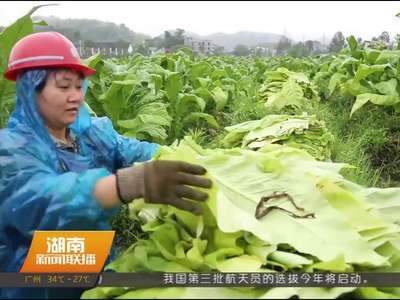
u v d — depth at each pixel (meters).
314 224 2.25
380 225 2.32
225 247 2.19
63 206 2.08
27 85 2.35
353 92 7.05
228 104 8.57
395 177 5.58
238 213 2.19
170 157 2.48
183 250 2.16
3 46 3.55
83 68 2.41
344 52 11.09
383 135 5.96
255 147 4.11
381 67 6.63
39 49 2.33
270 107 7.24
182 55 10.63
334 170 2.79
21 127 2.36
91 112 3.83
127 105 5.38
